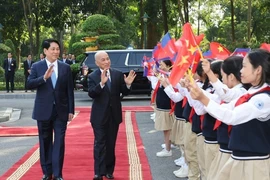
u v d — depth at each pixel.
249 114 3.51
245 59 3.66
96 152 6.36
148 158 7.98
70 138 9.94
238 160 3.73
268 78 3.58
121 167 7.24
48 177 6.47
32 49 33.00
